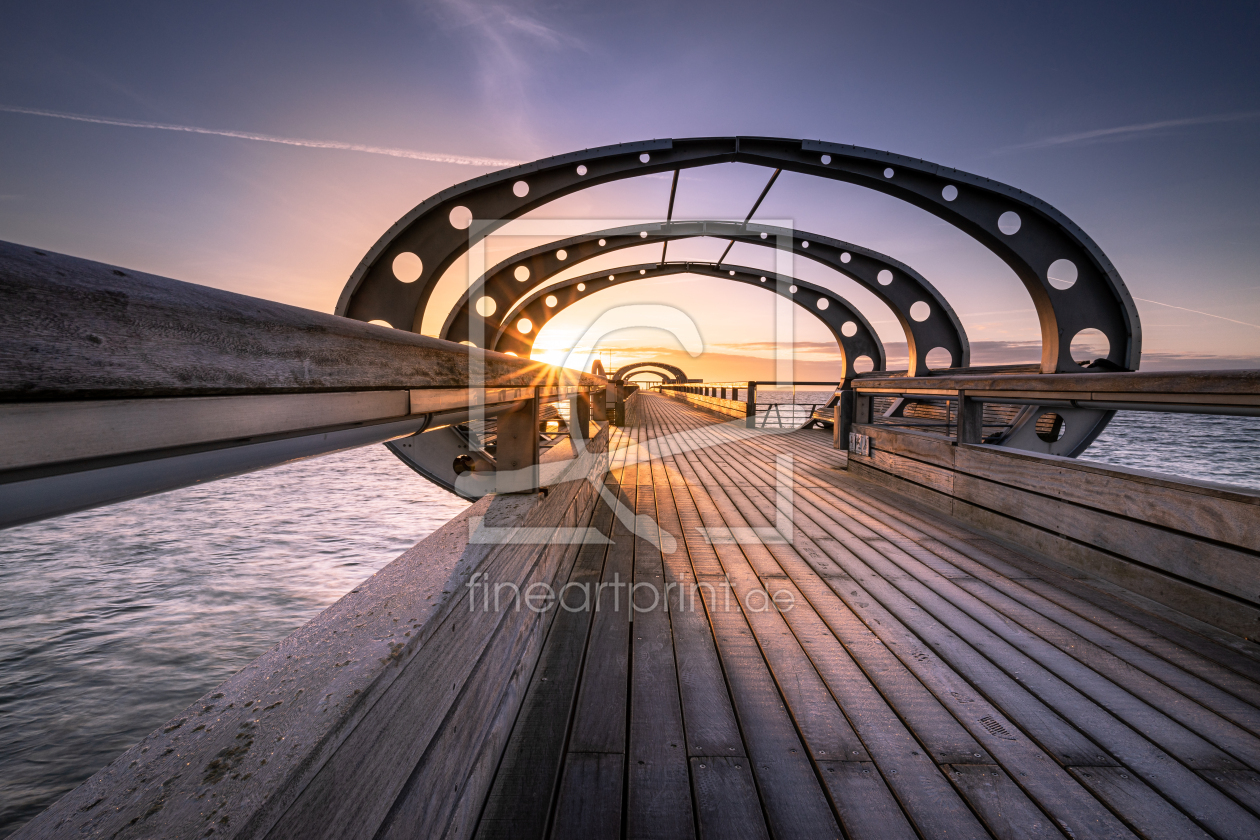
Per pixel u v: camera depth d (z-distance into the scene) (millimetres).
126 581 9227
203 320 393
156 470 403
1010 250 6355
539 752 1318
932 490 4148
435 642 827
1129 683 1695
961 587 2516
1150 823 1158
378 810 644
